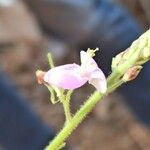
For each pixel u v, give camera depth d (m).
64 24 0.16
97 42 0.16
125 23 0.16
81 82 0.07
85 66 0.07
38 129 0.16
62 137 0.07
